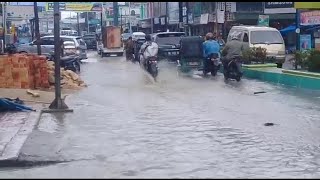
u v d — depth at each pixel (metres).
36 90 19.38
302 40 43.59
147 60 25.78
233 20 57.28
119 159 9.65
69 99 18.50
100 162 9.45
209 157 9.75
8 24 56.25
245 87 22.50
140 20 98.69
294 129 12.45
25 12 58.44
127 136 11.73
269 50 30.34
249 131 12.20
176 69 31.89
